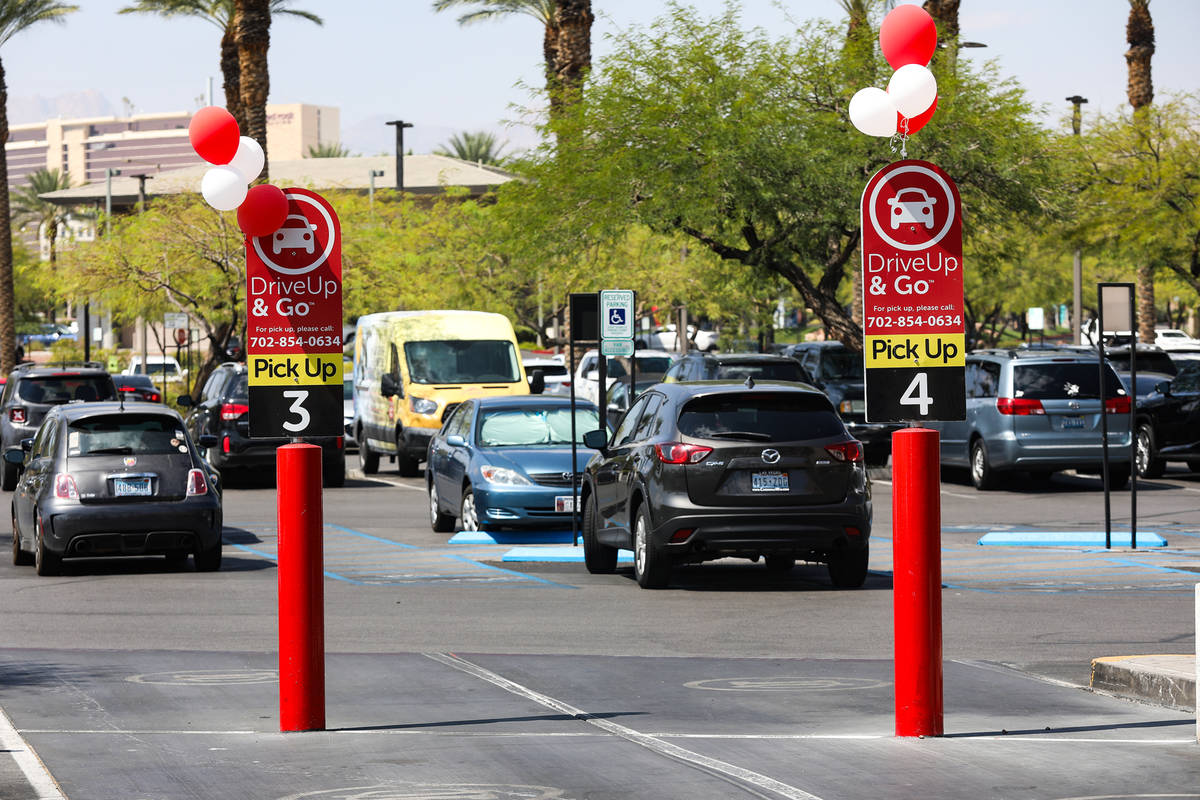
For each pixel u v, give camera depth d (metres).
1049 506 34.34
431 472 31.12
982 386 38.78
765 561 24.91
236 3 63.72
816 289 47.72
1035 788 10.29
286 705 12.45
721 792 10.27
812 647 17.03
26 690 14.47
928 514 11.93
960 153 44.66
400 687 14.55
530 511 28.11
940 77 45.78
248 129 63.59
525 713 13.24
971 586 22.00
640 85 46.44
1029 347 40.66
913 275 12.01
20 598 21.53
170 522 24.11
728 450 21.25
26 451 26.95
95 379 43.19
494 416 29.81
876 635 17.88
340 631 18.25
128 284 66.12
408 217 85.88
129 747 11.91
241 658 16.41
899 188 12.03
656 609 20.06
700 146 44.94
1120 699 13.83
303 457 12.41
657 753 11.54
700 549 21.34
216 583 23.16
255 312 12.46
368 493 40.22
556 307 83.00
